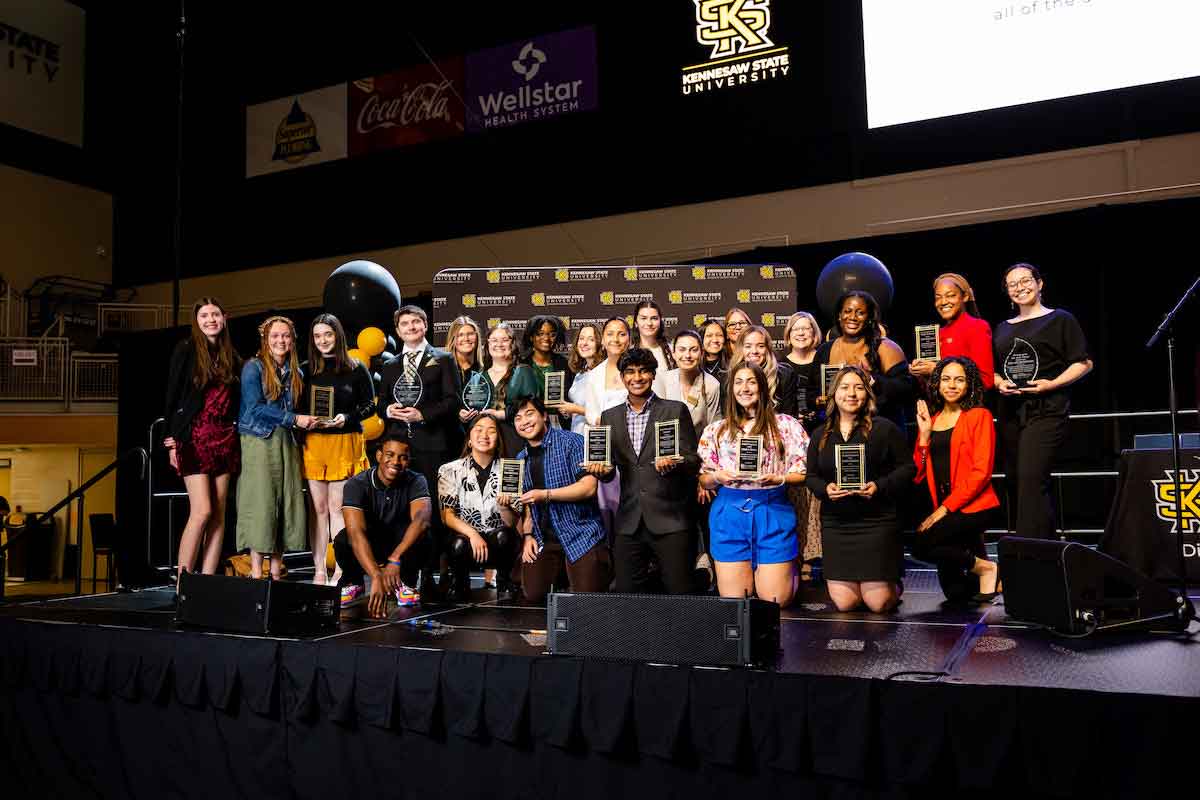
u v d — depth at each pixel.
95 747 4.54
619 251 12.02
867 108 9.73
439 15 12.96
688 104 11.05
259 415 5.20
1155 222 7.90
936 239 8.73
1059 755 2.88
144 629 4.41
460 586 5.33
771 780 3.28
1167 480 4.69
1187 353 8.00
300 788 4.06
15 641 4.70
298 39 13.99
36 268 15.34
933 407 5.12
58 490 16.31
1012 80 9.04
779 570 4.70
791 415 5.71
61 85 15.49
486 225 12.90
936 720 3.03
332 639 4.12
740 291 7.08
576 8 11.98
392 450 5.04
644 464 4.90
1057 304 8.41
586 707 3.50
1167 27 8.40
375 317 7.64
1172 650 3.47
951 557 4.78
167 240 15.68
